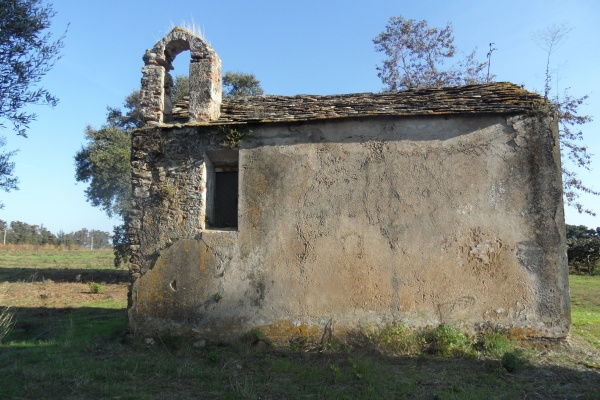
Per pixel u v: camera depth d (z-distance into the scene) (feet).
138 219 27.68
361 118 26.20
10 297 51.67
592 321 32.12
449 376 19.92
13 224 226.17
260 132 27.25
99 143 77.92
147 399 17.89
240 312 25.72
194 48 29.53
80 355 24.18
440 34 82.48
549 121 24.76
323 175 26.32
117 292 56.49
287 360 22.59
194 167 27.58
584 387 18.63
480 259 24.35
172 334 26.02
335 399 17.40
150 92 29.43
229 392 18.29
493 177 24.89
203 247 26.61
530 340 23.44
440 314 24.25
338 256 25.43
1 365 22.52
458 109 25.48
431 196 25.25
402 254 24.98
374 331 24.26
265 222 26.37
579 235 94.68
